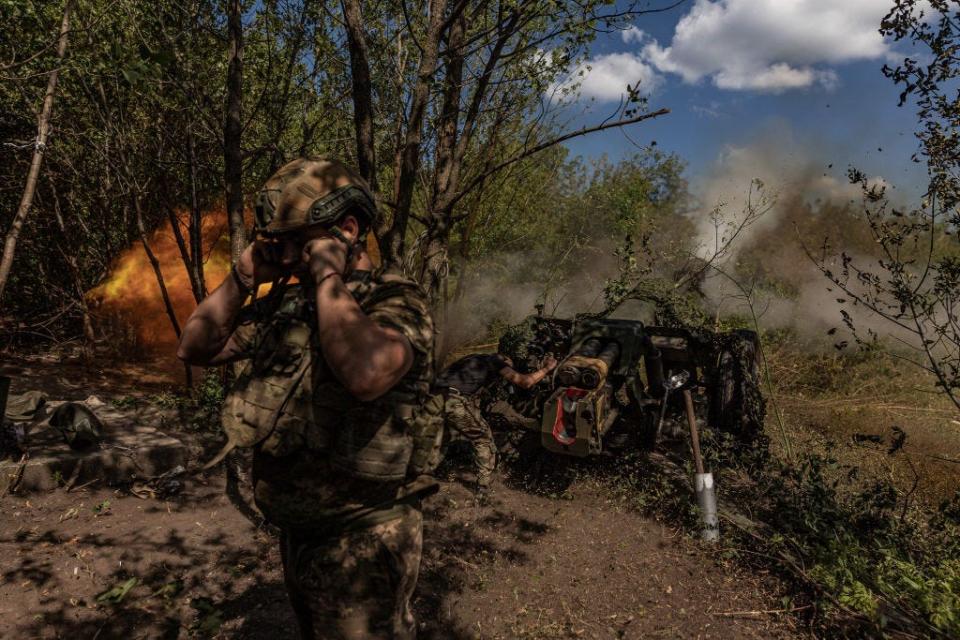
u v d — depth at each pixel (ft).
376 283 5.90
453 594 11.06
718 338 17.94
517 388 17.54
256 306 6.35
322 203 5.64
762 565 12.10
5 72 16.69
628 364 15.99
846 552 11.32
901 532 12.76
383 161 20.03
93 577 10.96
